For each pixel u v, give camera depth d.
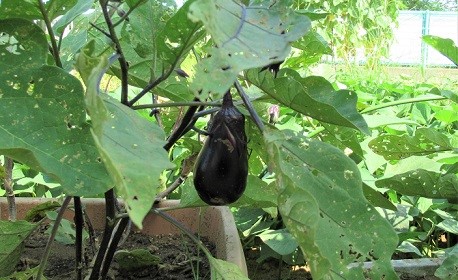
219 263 0.60
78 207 0.56
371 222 0.46
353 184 0.47
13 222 0.62
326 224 0.45
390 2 4.50
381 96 2.08
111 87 1.53
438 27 8.12
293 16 0.37
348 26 3.89
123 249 0.92
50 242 0.55
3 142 0.38
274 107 0.85
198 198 0.65
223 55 0.32
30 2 0.45
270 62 0.32
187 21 0.43
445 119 1.44
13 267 0.66
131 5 0.46
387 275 0.45
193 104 0.52
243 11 0.37
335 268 0.44
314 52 0.75
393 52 6.11
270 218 1.15
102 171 0.39
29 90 0.40
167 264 0.86
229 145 0.53
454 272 0.81
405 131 1.45
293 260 1.04
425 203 1.21
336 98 0.57
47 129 0.40
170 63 0.48
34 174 1.22
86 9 0.54
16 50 0.41
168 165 0.32
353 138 0.69
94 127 0.30
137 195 0.29
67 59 0.62
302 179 0.46
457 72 5.50
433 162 1.08
